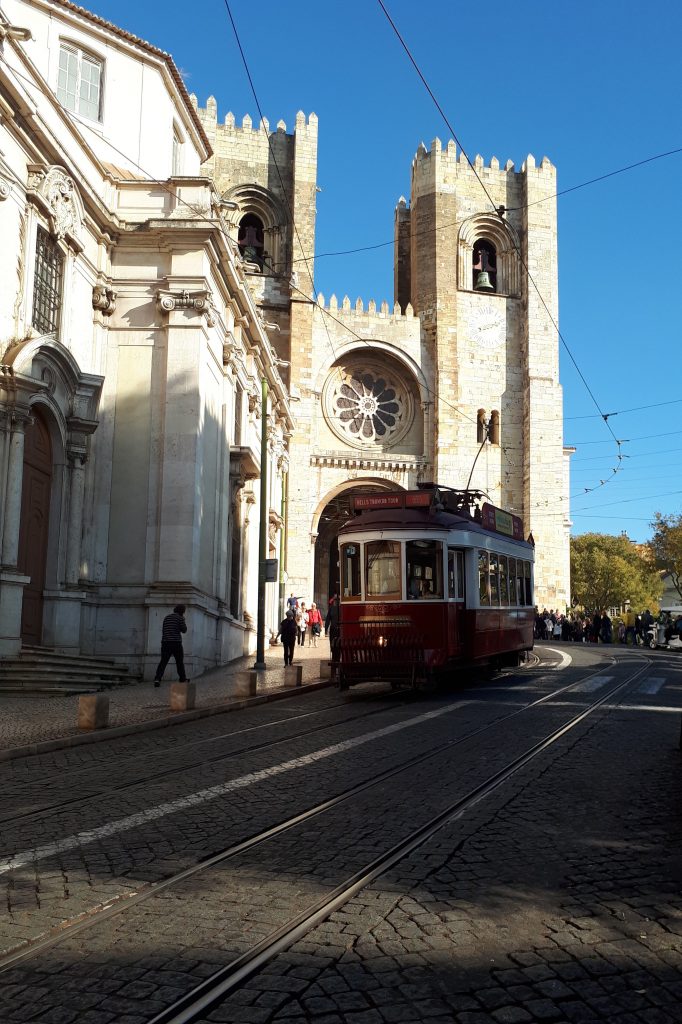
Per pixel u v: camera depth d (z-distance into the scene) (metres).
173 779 9.85
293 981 4.54
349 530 19.77
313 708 16.95
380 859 6.59
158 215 24.92
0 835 7.45
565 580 54.56
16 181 19.72
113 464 24.14
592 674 23.25
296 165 55.16
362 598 19.33
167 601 23.19
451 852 6.78
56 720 14.73
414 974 4.62
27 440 21.16
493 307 57.59
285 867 6.43
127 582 23.64
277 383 40.97
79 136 23.33
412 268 57.38
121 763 11.05
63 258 22.33
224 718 15.78
